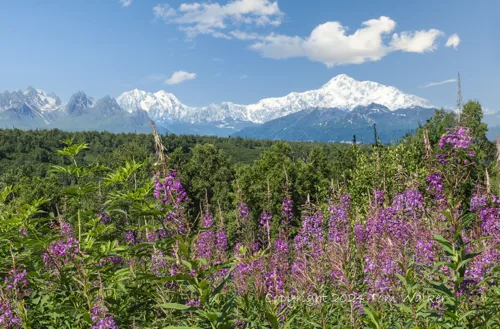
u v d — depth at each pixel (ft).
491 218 20.54
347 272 19.84
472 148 17.65
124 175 17.67
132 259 19.69
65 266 17.63
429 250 18.56
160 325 16.33
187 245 15.62
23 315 15.76
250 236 26.50
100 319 14.26
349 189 88.48
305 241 27.68
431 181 18.60
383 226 23.76
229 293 20.53
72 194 19.15
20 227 18.88
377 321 15.52
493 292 17.22
